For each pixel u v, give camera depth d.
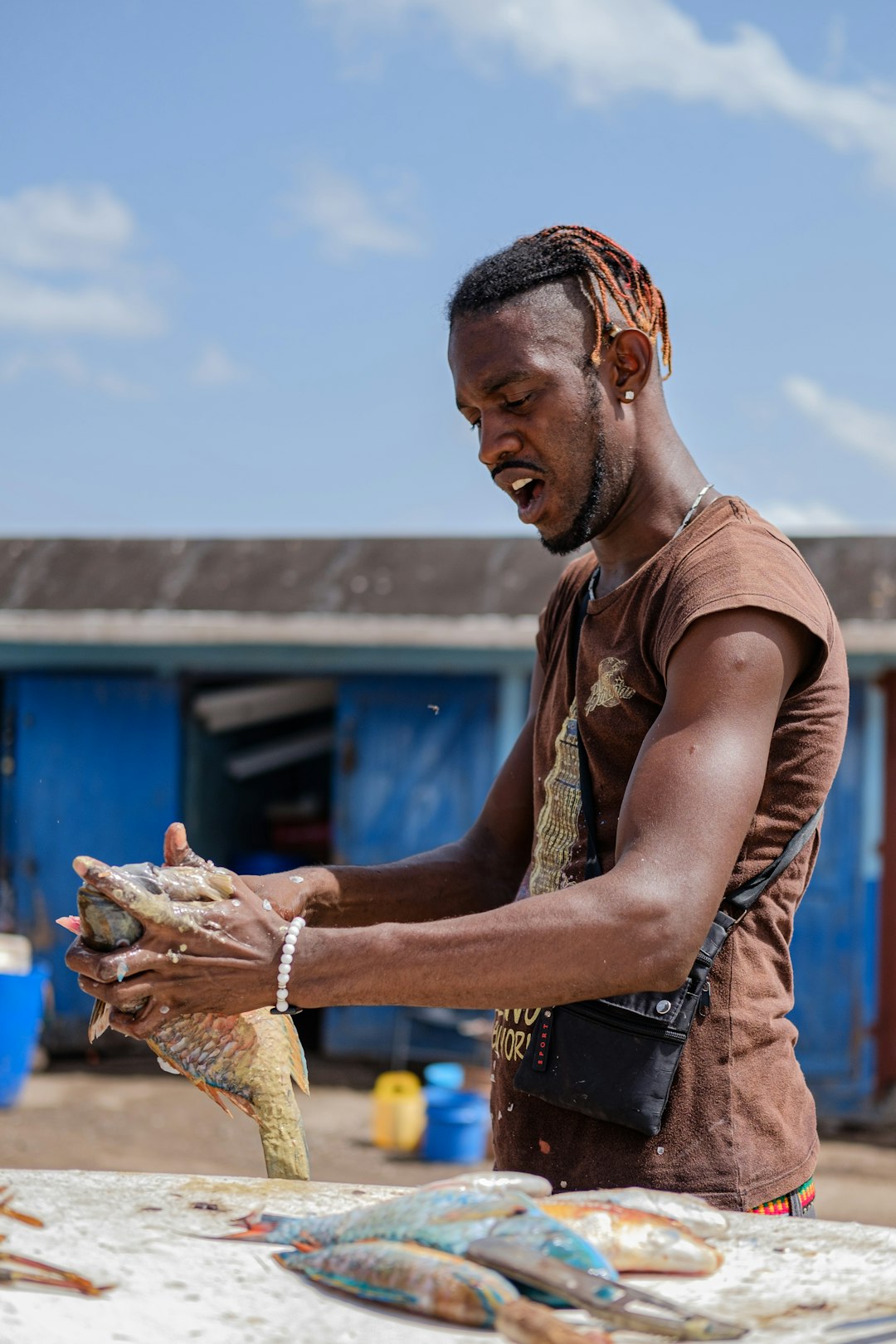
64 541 11.16
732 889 1.66
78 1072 8.99
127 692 9.68
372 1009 9.29
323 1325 1.19
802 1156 1.70
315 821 10.83
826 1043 8.30
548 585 9.48
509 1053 1.80
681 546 1.72
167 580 10.26
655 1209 1.40
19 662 9.74
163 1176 1.61
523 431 1.77
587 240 1.81
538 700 2.09
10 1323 1.16
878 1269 1.33
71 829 9.70
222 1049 1.76
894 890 8.29
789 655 1.62
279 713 10.27
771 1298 1.26
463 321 1.80
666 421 1.83
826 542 9.55
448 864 2.08
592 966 1.49
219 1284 1.27
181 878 1.54
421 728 9.28
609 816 1.77
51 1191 1.54
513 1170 1.77
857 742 8.35
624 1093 1.63
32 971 8.06
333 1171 6.68
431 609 9.30
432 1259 1.23
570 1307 1.22
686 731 1.58
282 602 9.67
